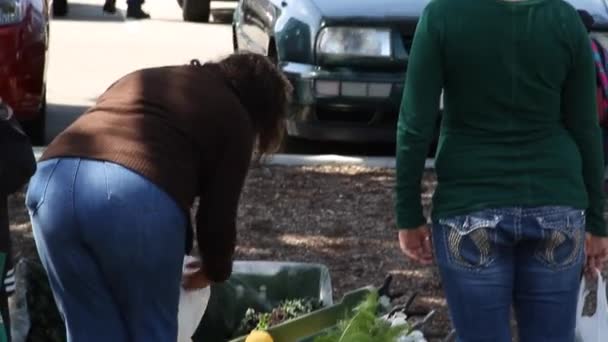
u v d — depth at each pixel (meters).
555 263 3.98
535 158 3.94
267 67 4.12
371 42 8.84
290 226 7.62
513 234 3.93
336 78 8.82
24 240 7.08
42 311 4.87
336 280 6.64
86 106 11.38
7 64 8.44
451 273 4.00
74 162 3.81
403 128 4.00
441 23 3.91
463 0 3.91
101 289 3.88
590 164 4.07
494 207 3.91
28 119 8.81
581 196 4.00
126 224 3.74
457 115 3.98
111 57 14.60
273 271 5.31
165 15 19.84
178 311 4.32
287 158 9.11
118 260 3.78
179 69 4.05
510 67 3.87
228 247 4.02
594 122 4.04
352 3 9.05
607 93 6.73
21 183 4.17
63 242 3.80
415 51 3.96
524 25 3.87
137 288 3.84
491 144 3.95
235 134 3.93
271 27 9.35
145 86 3.96
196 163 3.90
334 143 9.98
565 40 3.89
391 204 8.16
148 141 3.82
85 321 3.91
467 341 4.04
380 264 6.93
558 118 4.01
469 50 3.88
